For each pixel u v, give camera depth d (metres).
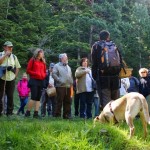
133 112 7.21
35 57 10.63
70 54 32.59
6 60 10.23
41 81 10.69
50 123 7.84
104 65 8.75
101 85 8.89
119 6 41.97
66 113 10.84
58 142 6.73
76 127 7.36
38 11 34.88
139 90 10.80
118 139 6.92
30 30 32.97
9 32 30.12
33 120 9.55
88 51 31.20
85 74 11.35
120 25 37.28
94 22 32.09
